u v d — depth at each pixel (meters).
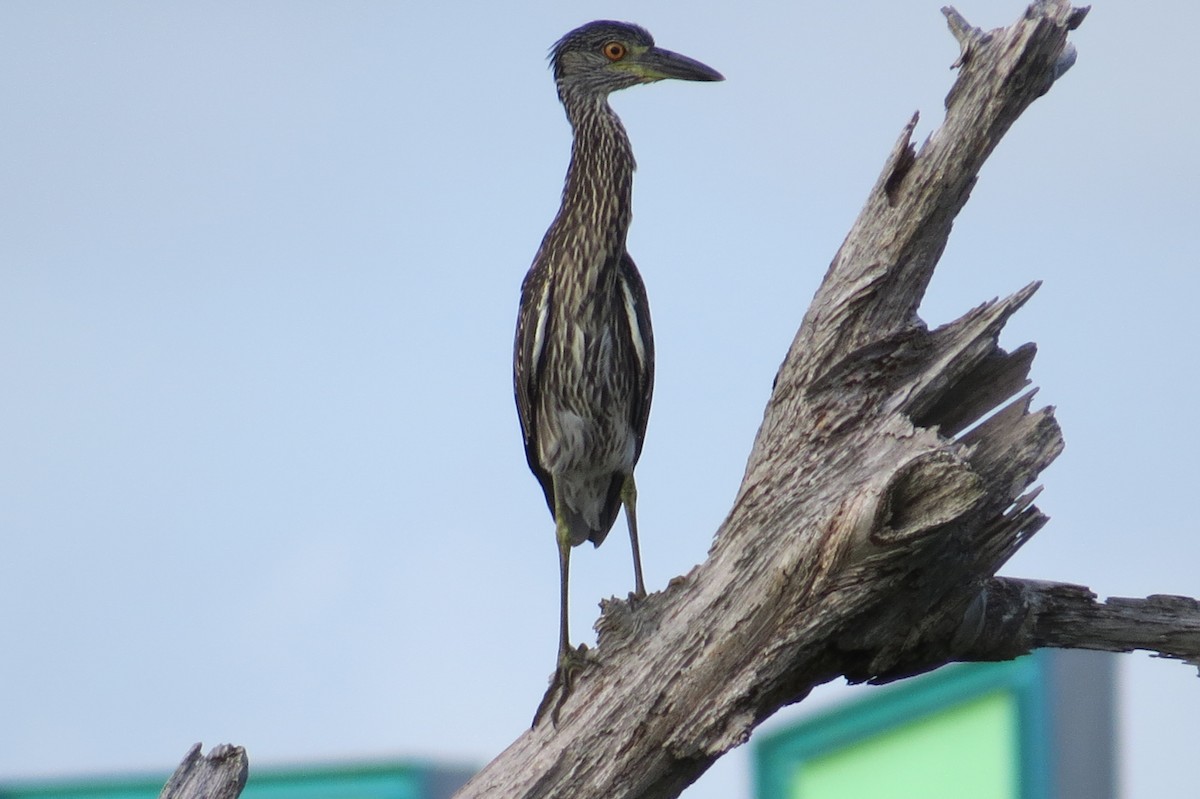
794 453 10.26
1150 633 11.48
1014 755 14.71
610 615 10.34
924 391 10.25
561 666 10.93
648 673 10.13
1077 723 14.66
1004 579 11.24
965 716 15.02
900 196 10.50
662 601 10.32
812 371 10.40
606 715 10.17
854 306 10.41
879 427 10.18
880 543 9.50
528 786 10.19
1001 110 10.35
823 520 9.73
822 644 9.99
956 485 9.37
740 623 10.00
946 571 9.96
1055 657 14.70
